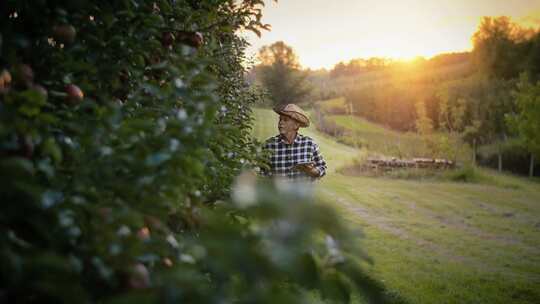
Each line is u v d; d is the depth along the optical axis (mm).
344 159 19219
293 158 3457
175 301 625
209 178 1558
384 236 6715
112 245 819
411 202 10242
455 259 5582
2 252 654
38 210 806
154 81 1517
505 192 12484
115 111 1043
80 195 907
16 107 918
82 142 994
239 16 2273
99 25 1527
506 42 38312
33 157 1037
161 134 1013
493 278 4801
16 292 680
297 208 588
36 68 1276
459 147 19344
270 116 25641
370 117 35562
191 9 2137
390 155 19984
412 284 4406
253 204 595
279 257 567
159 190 946
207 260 654
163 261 986
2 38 1127
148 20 1538
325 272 701
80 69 1313
